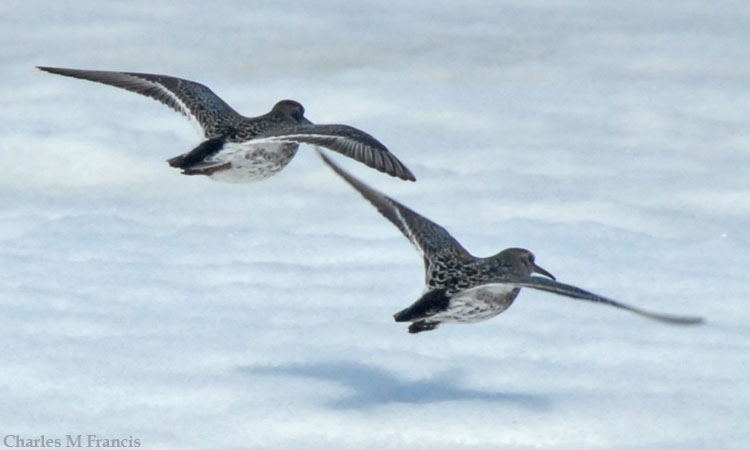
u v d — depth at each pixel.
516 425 10.36
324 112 19.73
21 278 13.17
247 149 12.02
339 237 14.55
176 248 14.20
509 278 9.76
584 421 10.45
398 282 13.38
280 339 11.91
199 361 11.45
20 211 15.42
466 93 20.83
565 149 18.12
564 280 13.48
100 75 12.44
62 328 12.05
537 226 14.95
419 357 11.54
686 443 10.14
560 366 11.47
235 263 13.76
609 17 26.19
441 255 10.45
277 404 10.65
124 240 14.41
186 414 10.47
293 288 13.15
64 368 11.23
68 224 14.80
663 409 10.68
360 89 20.94
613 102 20.53
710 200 16.28
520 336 12.03
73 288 12.99
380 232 14.88
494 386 11.06
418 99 20.42
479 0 27.72
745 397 10.94
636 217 15.50
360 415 10.48
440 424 10.36
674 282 13.48
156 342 11.80
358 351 11.65
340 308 12.69
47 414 10.41
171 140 17.80
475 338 11.98
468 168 17.33
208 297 12.88
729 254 14.30
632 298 13.06
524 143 18.38
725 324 12.48
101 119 18.39
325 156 10.80
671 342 12.00
